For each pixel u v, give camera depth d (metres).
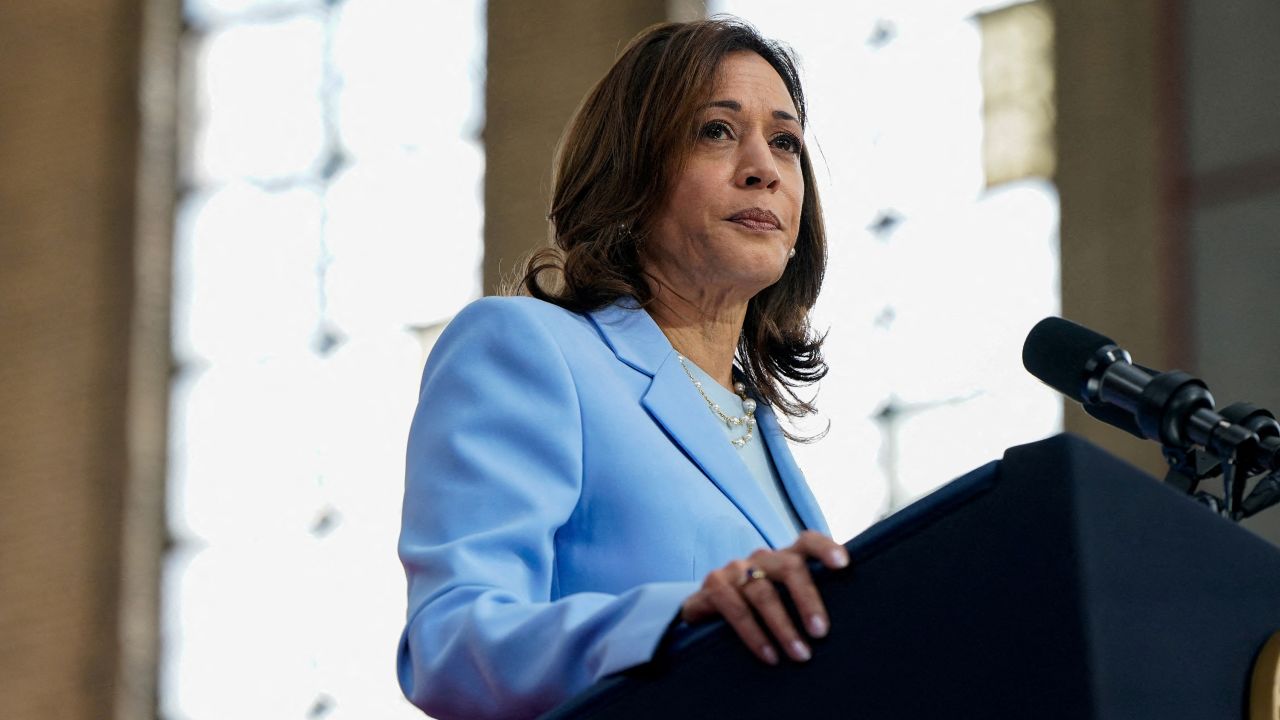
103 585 21.59
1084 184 17.12
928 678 2.35
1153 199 16.83
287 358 21.44
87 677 21.38
